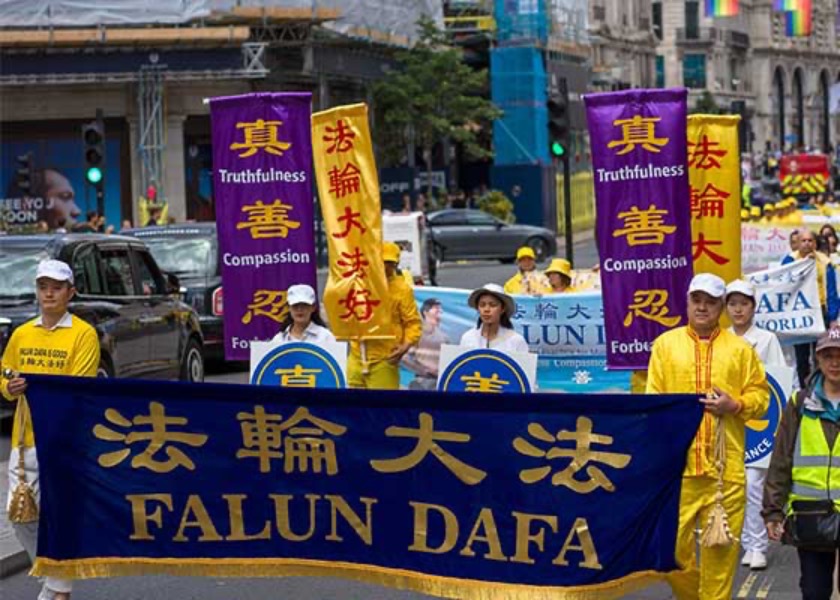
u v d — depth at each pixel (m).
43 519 13.34
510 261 71.56
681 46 152.88
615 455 12.23
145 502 13.22
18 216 67.94
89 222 50.91
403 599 15.27
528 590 12.50
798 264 24.11
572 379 24.94
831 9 187.25
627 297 17.56
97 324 24.22
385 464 12.75
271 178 17.75
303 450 12.91
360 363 18.41
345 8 71.56
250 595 15.52
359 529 12.91
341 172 17.98
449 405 12.49
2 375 13.71
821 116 186.12
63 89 67.31
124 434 13.18
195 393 12.98
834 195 85.38
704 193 18.25
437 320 23.81
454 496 12.62
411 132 79.69
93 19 63.97
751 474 16.20
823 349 11.82
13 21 63.62
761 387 12.92
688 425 12.12
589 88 103.12
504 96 92.19
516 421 12.39
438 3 84.19
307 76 69.69
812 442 11.93
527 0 92.12
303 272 17.84
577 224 100.06
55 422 13.21
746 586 15.52
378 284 18.11
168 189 67.94
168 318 27.27
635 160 17.42
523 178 92.06
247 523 13.11
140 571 13.29
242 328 17.92
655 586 15.51
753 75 169.75
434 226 69.81
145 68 64.12
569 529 12.38
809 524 11.85
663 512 12.25
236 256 17.86
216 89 68.50
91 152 49.66
